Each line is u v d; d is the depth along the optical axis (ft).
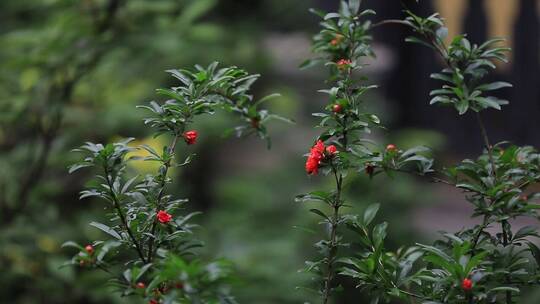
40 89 14.01
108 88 15.92
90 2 13.53
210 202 23.47
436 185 23.00
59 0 13.67
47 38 13.66
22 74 14.19
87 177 16.63
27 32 14.01
